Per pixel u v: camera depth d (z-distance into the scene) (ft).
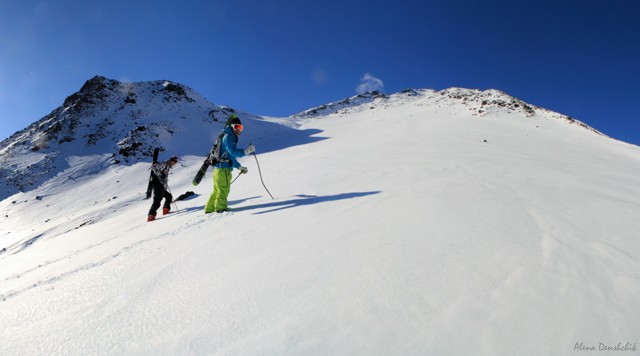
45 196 91.20
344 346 6.11
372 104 250.78
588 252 8.98
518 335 6.01
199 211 21.30
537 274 7.97
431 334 6.21
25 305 9.85
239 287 8.81
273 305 7.72
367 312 7.05
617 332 5.89
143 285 9.75
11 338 8.00
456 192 16.92
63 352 7.11
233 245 12.26
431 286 7.86
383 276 8.54
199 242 13.15
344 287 8.18
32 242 54.13
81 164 109.09
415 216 13.32
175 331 7.23
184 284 9.46
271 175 33.06
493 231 11.05
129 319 8.00
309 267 9.54
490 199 15.16
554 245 9.48
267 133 153.07
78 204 81.25
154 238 14.84
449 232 11.24
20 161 113.09
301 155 56.34
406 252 9.91
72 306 9.16
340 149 53.62
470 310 6.81
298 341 6.37
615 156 65.36
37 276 14.02
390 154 39.19
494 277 8.01
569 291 7.19
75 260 15.12
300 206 16.97
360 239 11.30
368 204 15.78
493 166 25.76
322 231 12.60
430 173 23.31
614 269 8.02
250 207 19.04
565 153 53.42
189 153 113.80
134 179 92.48
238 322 7.22
